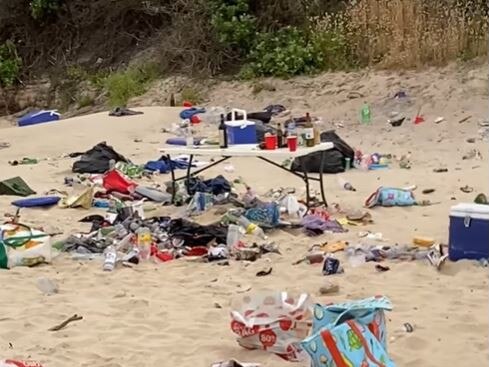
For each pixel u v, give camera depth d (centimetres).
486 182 1564
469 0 2456
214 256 1238
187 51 2980
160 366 972
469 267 1165
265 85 2648
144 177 1686
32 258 1234
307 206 1416
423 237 1282
